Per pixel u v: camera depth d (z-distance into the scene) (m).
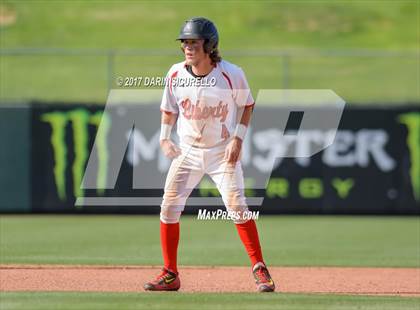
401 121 59.41
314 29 94.94
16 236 49.00
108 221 56.88
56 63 85.75
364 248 45.12
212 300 25.95
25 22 94.88
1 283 31.14
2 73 83.06
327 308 24.69
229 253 42.00
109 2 99.62
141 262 37.97
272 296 27.02
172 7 98.50
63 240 47.16
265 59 83.75
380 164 59.59
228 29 93.88
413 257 41.47
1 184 59.72
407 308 25.06
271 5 99.44
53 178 59.53
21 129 59.38
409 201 59.69
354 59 85.00
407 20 97.81
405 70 83.25
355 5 100.75
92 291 28.69
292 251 43.62
